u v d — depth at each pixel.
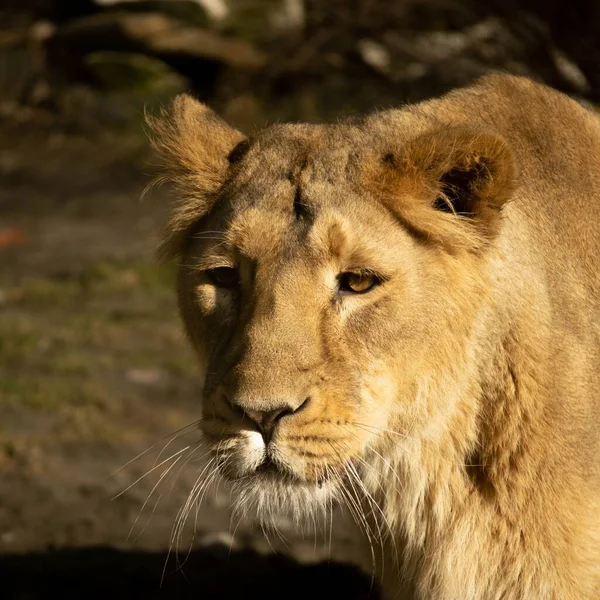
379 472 7.81
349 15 23.44
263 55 31.66
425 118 7.96
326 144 7.59
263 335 6.94
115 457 13.78
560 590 7.48
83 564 11.14
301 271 7.07
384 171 7.28
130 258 23.12
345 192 7.25
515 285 7.51
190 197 8.03
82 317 19.58
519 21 19.09
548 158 8.04
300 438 6.96
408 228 7.29
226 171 7.93
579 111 8.55
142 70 34.38
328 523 11.98
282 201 7.31
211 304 7.54
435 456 7.66
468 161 7.21
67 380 16.33
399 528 8.00
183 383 16.55
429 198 7.31
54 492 12.74
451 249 7.35
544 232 7.77
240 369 6.91
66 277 22.08
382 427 7.34
